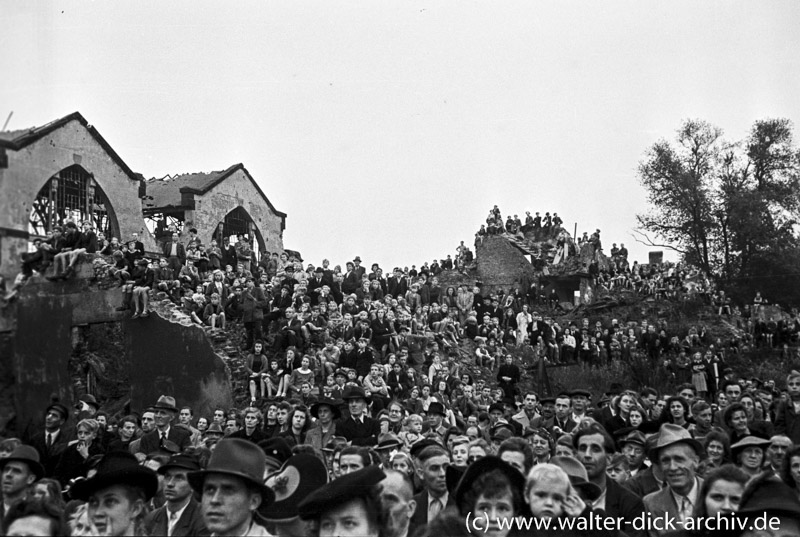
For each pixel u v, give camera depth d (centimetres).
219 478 688
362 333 2809
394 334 2977
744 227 3866
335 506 679
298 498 771
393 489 750
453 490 865
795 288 3709
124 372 2545
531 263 4722
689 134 4009
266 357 2617
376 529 689
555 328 3628
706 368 2775
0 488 830
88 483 732
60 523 657
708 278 3841
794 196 3912
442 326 3528
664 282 3922
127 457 755
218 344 2691
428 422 1623
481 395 2811
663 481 1009
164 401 1506
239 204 4559
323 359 2605
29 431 870
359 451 894
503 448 925
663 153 4066
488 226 4941
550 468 733
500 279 4800
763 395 1644
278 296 2859
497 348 3538
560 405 1507
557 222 4881
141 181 3453
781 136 3959
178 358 2623
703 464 983
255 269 3512
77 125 2995
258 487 692
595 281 4316
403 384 2642
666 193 4031
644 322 3419
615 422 1429
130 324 2569
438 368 2920
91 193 3103
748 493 723
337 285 3231
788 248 3797
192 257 3189
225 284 2972
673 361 3091
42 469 833
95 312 2495
